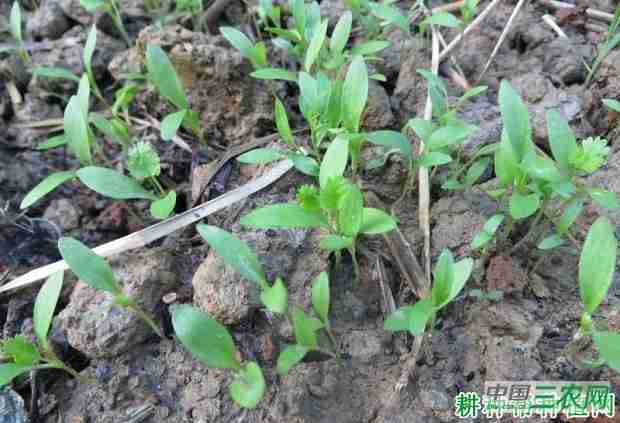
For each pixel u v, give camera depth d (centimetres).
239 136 17
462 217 14
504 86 12
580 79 18
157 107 18
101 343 13
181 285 14
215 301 13
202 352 11
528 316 13
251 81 17
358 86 13
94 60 20
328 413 12
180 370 13
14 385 13
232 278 13
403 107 17
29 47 20
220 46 18
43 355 13
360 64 13
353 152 14
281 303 11
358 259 14
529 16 20
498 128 15
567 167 11
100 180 14
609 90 16
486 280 13
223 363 11
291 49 17
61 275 12
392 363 13
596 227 10
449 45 18
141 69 18
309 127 17
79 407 13
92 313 13
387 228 11
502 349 12
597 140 11
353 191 11
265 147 16
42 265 16
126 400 13
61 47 20
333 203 11
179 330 11
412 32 20
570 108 16
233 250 11
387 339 13
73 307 13
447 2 21
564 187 11
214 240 11
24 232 16
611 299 13
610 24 19
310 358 13
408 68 18
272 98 17
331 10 20
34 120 19
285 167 15
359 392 13
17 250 16
